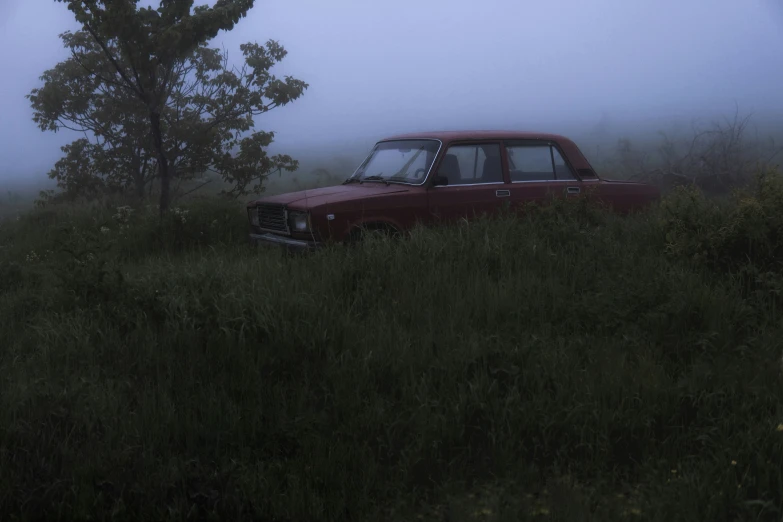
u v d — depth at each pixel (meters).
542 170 9.03
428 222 8.16
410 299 5.77
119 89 13.95
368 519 3.36
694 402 4.20
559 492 3.48
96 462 3.67
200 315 5.17
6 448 3.78
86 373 4.68
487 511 3.35
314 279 6.22
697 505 3.27
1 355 5.22
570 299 5.79
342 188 8.65
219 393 4.38
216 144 14.27
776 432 3.74
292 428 4.03
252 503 3.40
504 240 6.94
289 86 14.02
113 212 12.07
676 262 6.33
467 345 4.81
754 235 6.06
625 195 9.31
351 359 4.70
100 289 5.79
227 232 9.84
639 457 3.90
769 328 5.17
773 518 3.22
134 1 11.12
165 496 3.40
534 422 4.04
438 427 3.96
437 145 8.48
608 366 4.59
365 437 4.02
